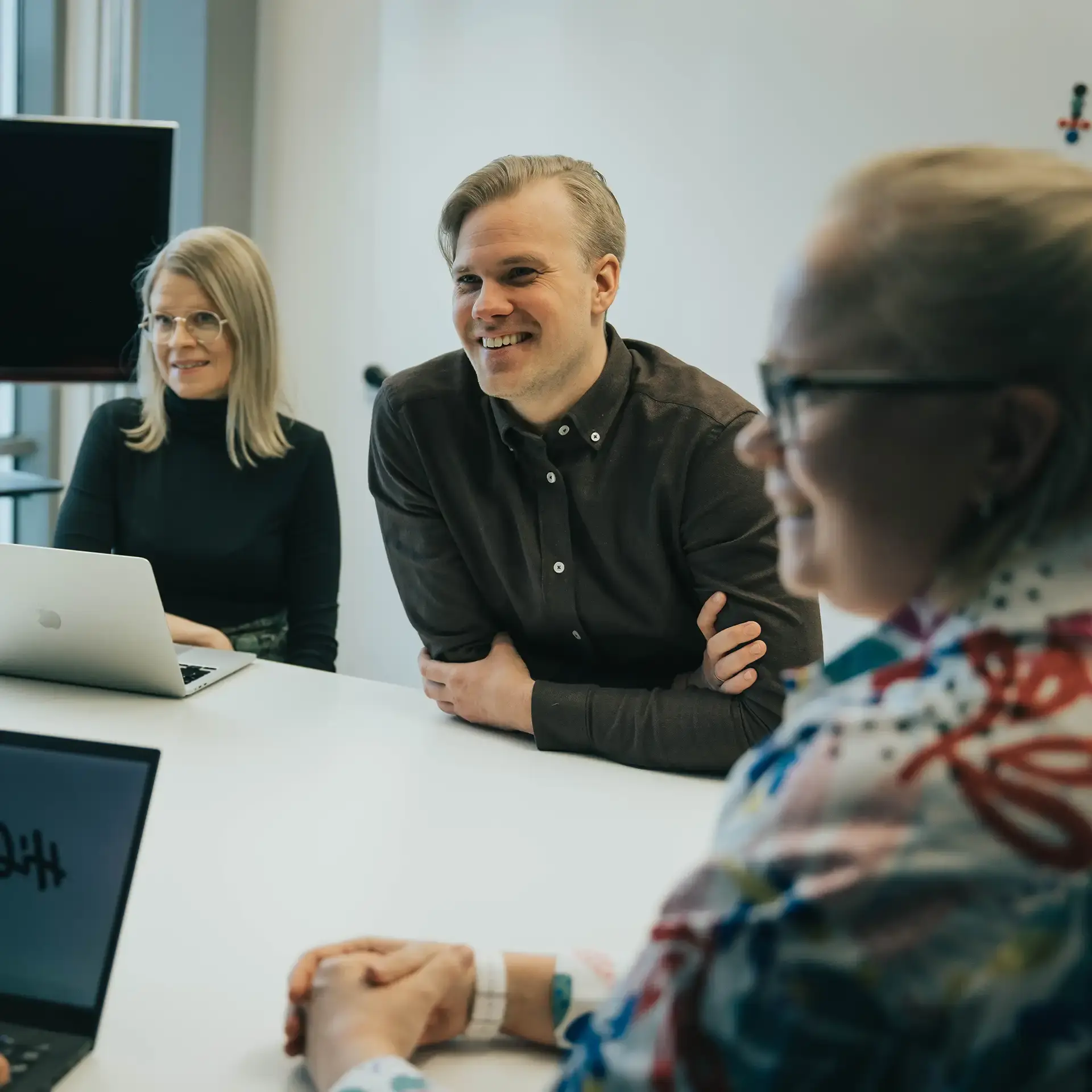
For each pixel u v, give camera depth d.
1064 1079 0.53
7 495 3.00
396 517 1.89
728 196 3.20
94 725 1.69
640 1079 0.61
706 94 3.19
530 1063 0.99
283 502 2.55
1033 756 0.55
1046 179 0.59
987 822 0.54
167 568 2.55
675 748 1.62
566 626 1.85
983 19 2.86
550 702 1.68
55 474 3.73
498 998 1.00
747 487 1.70
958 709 0.57
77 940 0.97
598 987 1.00
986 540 0.61
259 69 3.85
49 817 0.99
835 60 3.03
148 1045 0.98
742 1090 0.58
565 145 3.40
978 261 0.58
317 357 3.89
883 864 0.54
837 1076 0.56
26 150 2.76
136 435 2.56
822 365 0.63
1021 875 0.53
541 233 1.67
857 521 0.64
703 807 1.52
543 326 1.68
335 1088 0.85
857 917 0.54
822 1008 0.55
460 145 3.55
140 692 1.85
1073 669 0.57
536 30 3.40
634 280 3.35
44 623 1.81
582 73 3.35
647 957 0.63
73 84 3.57
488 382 1.71
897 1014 0.54
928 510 0.62
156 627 1.75
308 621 2.54
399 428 1.85
